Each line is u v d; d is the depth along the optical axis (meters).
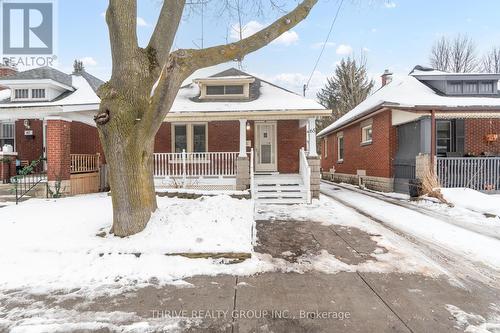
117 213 4.98
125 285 3.72
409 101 11.59
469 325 2.82
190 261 4.41
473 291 3.53
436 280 3.83
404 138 11.74
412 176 11.08
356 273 4.07
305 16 5.48
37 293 3.49
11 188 9.89
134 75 4.90
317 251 4.98
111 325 2.83
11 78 11.58
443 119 12.41
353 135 16.55
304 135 12.31
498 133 12.32
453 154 11.90
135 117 4.94
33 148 13.38
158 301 3.31
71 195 10.45
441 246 5.18
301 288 3.63
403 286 3.66
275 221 7.12
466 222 6.91
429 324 2.84
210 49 5.11
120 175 4.90
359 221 7.09
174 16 5.19
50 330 2.75
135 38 4.98
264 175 11.20
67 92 12.70
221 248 4.56
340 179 18.98
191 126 12.17
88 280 3.84
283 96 11.96
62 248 4.61
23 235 5.21
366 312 3.06
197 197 7.18
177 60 4.79
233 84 11.97
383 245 5.26
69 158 10.43
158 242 4.71
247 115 10.02
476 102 11.20
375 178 13.66
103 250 4.54
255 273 4.09
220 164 11.80
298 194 9.53
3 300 3.33
